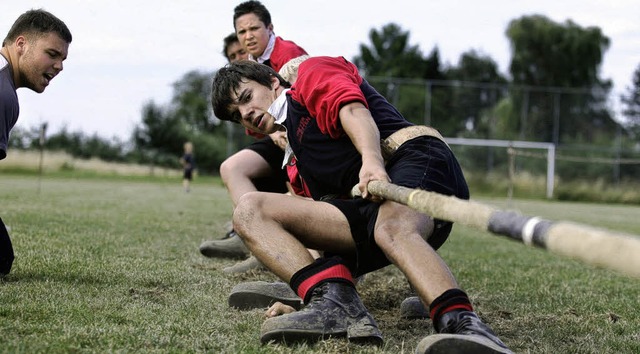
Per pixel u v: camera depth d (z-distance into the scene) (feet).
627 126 96.94
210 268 15.76
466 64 141.08
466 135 95.35
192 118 116.37
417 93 93.86
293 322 9.23
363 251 9.72
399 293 13.41
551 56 126.21
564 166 93.61
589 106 96.73
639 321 12.14
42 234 19.57
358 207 9.76
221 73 11.23
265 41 18.61
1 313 10.00
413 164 9.75
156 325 9.84
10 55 12.18
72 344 8.56
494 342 8.12
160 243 19.83
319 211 9.79
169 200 44.06
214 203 42.57
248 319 10.63
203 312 10.95
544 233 6.25
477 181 92.48
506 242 26.40
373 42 151.84
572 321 11.73
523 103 96.12
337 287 9.48
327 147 10.35
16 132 95.30
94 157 101.91
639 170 93.04
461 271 17.54
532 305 13.08
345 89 9.87
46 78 12.46
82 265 14.46
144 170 99.76
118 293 11.94
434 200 7.67
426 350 7.90
